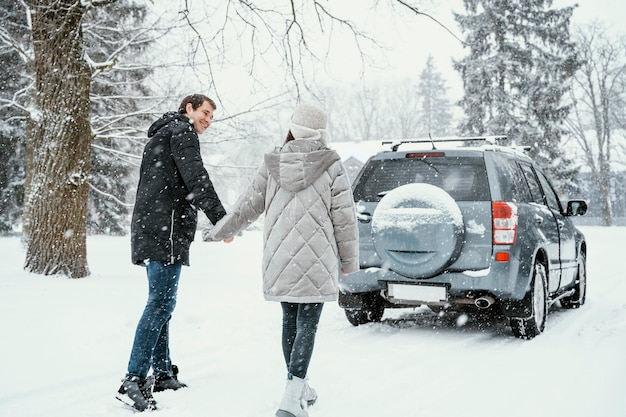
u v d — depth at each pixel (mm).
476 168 4836
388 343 4719
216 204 3135
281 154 2969
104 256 13117
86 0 7957
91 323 4832
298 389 2840
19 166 22828
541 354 4270
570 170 32469
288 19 8727
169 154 3205
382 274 4844
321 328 5422
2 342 4137
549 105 32781
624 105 45031
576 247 6734
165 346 3420
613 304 7031
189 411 3012
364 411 3016
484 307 4559
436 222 4539
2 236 23156
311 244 2914
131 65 10297
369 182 5227
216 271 10734
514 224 4594
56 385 3463
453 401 3160
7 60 16641
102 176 23156
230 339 4867
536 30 33750
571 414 2914
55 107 7844
